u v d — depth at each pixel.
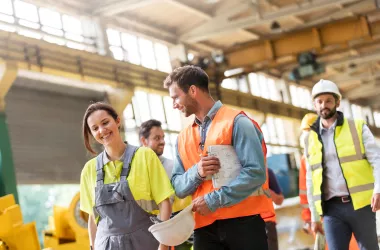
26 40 13.71
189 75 4.28
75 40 16.67
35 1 15.57
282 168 13.88
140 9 18.69
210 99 4.33
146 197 4.23
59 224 9.49
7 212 8.84
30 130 14.92
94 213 4.34
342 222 5.53
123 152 4.32
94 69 15.58
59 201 26.62
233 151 4.16
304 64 19.86
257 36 23.44
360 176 5.48
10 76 13.26
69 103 16.14
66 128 15.93
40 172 15.00
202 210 4.07
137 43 19.34
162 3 18.66
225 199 4.04
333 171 5.55
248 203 4.14
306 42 19.75
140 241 4.20
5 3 14.85
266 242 4.24
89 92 16.62
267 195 4.26
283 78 27.73
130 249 4.19
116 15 18.19
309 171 6.08
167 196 4.23
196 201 4.09
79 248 9.28
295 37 19.84
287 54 19.97
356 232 5.51
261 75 26.48
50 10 16.12
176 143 4.49
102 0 17.41
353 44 21.34
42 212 25.94
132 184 4.21
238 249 4.16
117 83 16.39
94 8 17.44
